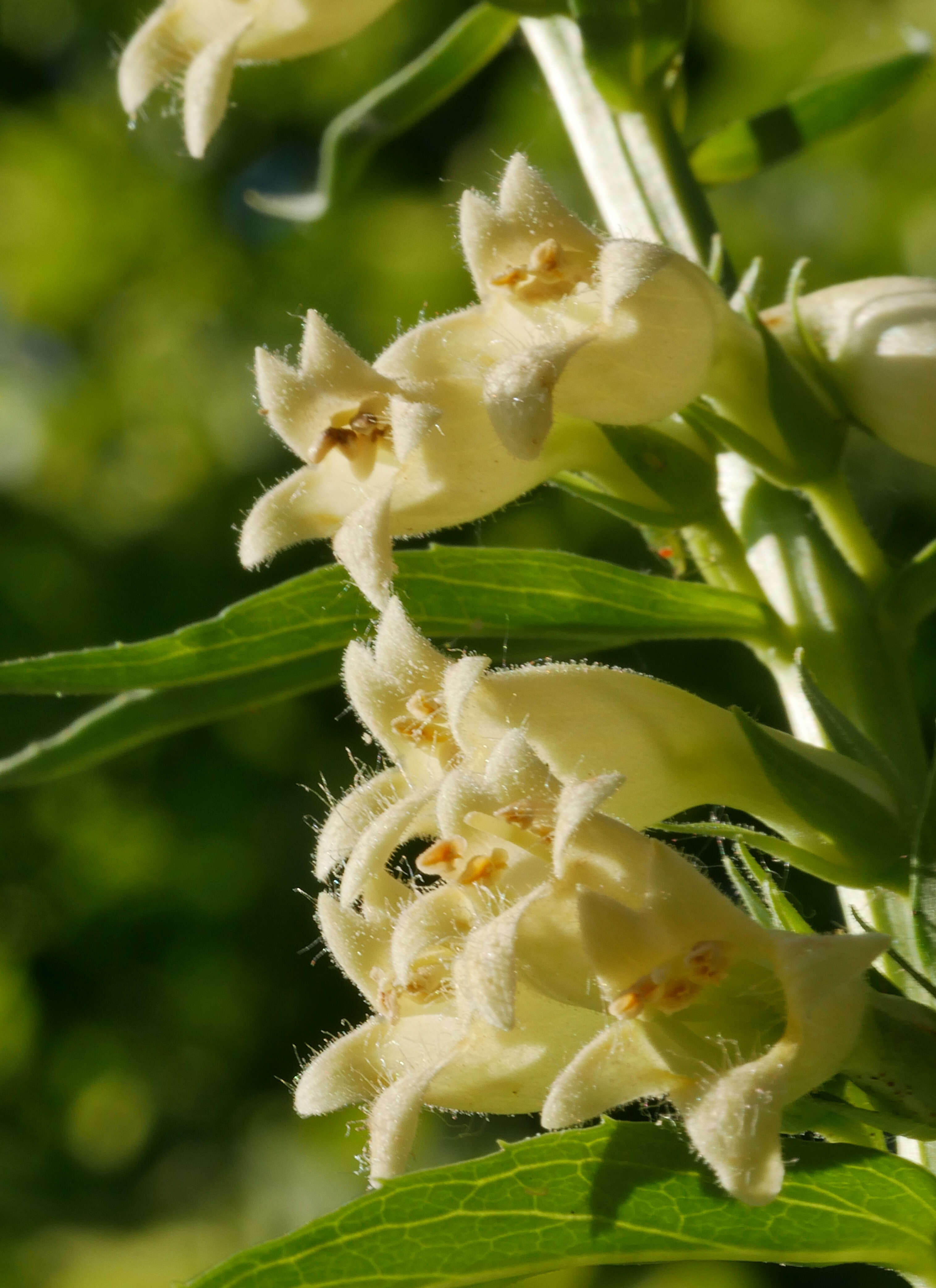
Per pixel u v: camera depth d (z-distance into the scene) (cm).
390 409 20
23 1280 49
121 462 52
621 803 20
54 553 50
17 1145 52
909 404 21
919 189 47
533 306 20
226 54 21
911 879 20
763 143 24
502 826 19
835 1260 19
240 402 52
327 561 47
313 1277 19
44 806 50
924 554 21
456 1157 42
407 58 50
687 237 22
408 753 20
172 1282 19
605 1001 19
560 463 21
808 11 47
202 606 48
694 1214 19
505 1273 19
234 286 54
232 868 50
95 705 43
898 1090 19
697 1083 19
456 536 43
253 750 49
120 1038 52
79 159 53
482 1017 19
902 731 21
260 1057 50
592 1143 19
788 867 21
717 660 39
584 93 23
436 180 52
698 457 21
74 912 52
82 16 53
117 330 55
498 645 21
